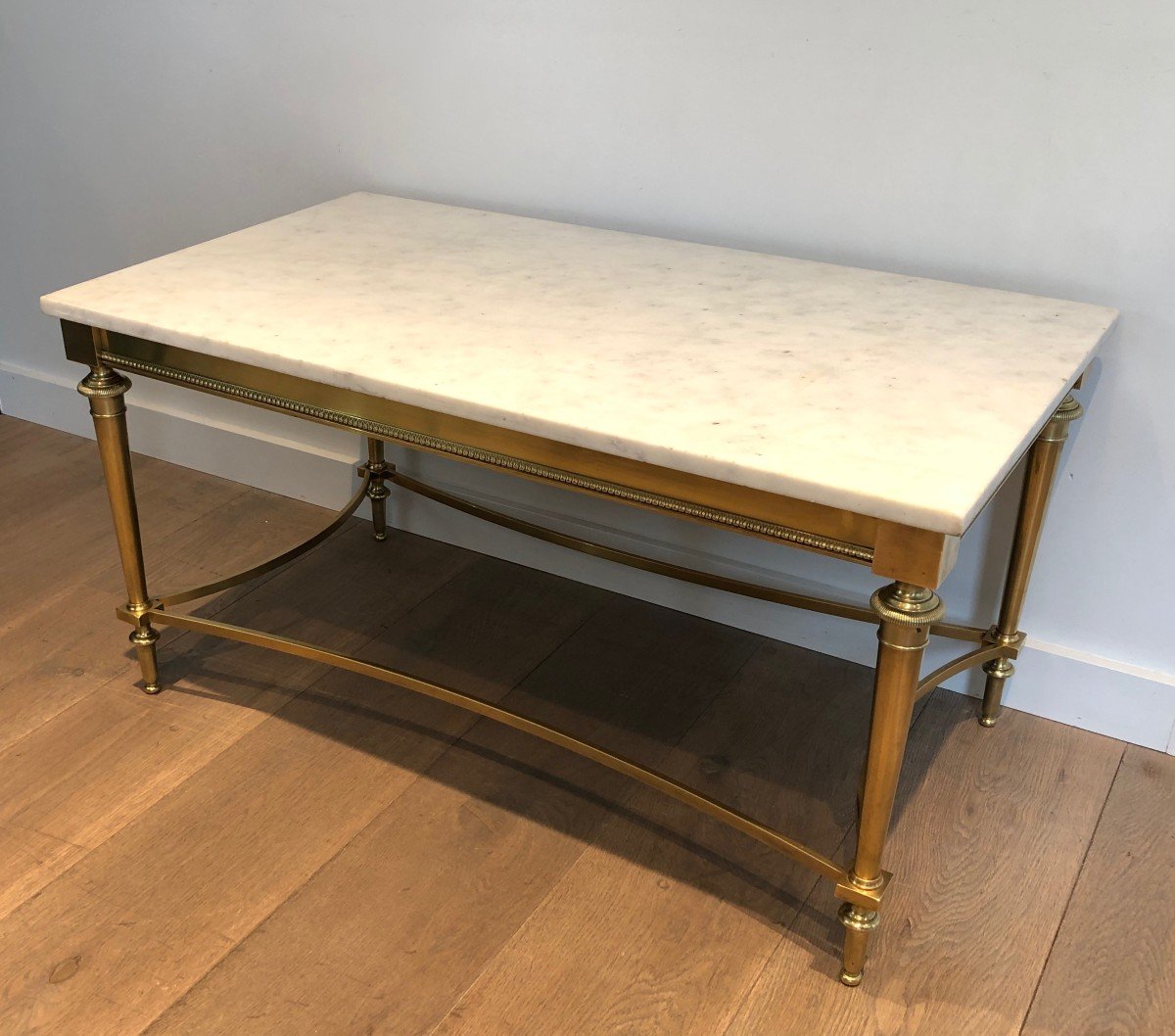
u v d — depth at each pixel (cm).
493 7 214
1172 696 202
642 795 196
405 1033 154
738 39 195
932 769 202
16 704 213
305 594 247
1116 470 195
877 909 157
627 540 243
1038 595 210
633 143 212
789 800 194
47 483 288
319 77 238
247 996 159
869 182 195
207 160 260
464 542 264
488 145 227
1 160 287
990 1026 157
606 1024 156
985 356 162
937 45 181
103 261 287
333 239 210
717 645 233
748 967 165
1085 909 175
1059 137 179
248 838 185
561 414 146
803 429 142
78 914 171
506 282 189
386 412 162
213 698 216
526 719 185
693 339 168
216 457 291
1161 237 177
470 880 178
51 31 264
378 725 210
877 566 135
